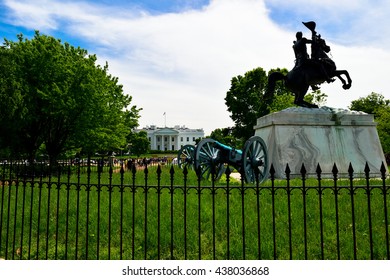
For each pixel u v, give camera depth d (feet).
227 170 15.69
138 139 246.27
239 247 18.25
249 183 37.96
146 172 16.11
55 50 85.30
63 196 33.06
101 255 18.34
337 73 51.42
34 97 83.10
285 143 47.24
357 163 48.83
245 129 149.18
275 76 51.01
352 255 17.33
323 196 29.09
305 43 51.21
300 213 23.84
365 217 22.63
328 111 50.26
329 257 17.25
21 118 75.72
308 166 46.93
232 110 153.99
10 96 71.15
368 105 185.16
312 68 51.21
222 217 22.91
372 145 50.34
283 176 45.39
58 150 90.68
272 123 48.21
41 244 20.38
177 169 75.72
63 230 22.40
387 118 120.06
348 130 50.03
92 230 21.79
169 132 431.02
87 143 88.79
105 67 101.40
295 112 48.47
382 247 17.97
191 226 21.38
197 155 38.86
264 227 20.93
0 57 74.79
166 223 22.00
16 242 20.83
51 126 88.99
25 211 27.22
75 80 83.20
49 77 83.71
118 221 23.26
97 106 84.74
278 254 17.67
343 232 20.15
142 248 19.07
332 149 48.49
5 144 83.46
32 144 88.94
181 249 18.63
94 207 27.55
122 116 104.42
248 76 153.38
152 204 27.50
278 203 26.50
